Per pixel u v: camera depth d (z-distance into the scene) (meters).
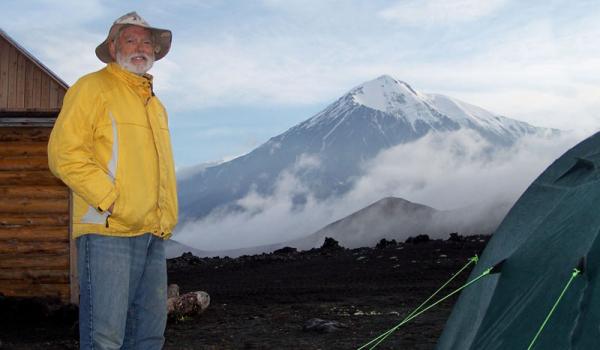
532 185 4.10
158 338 3.73
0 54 10.53
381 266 16.31
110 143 3.58
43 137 10.68
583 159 3.84
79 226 3.55
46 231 10.56
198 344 7.18
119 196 3.53
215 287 14.20
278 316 9.21
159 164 3.71
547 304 3.23
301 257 20.44
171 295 9.47
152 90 3.84
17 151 10.66
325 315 9.16
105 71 3.72
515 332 3.30
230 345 7.10
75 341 7.55
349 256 19.28
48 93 10.52
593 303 3.04
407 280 13.63
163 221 3.71
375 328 7.88
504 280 3.66
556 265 3.34
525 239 3.76
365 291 12.10
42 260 10.52
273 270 17.52
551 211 3.73
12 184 10.63
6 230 10.58
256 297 11.80
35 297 9.98
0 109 10.48
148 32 3.82
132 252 3.58
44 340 7.72
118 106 3.62
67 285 10.47
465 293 4.05
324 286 13.20
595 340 2.96
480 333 3.56
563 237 3.44
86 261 3.53
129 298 3.62
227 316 9.32
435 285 12.59
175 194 3.81
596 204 3.42
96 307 3.49
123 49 3.73
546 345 3.10
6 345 7.30
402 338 7.11
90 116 3.54
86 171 3.45
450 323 4.05
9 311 9.34
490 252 4.02
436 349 4.05
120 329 3.54
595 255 3.17
